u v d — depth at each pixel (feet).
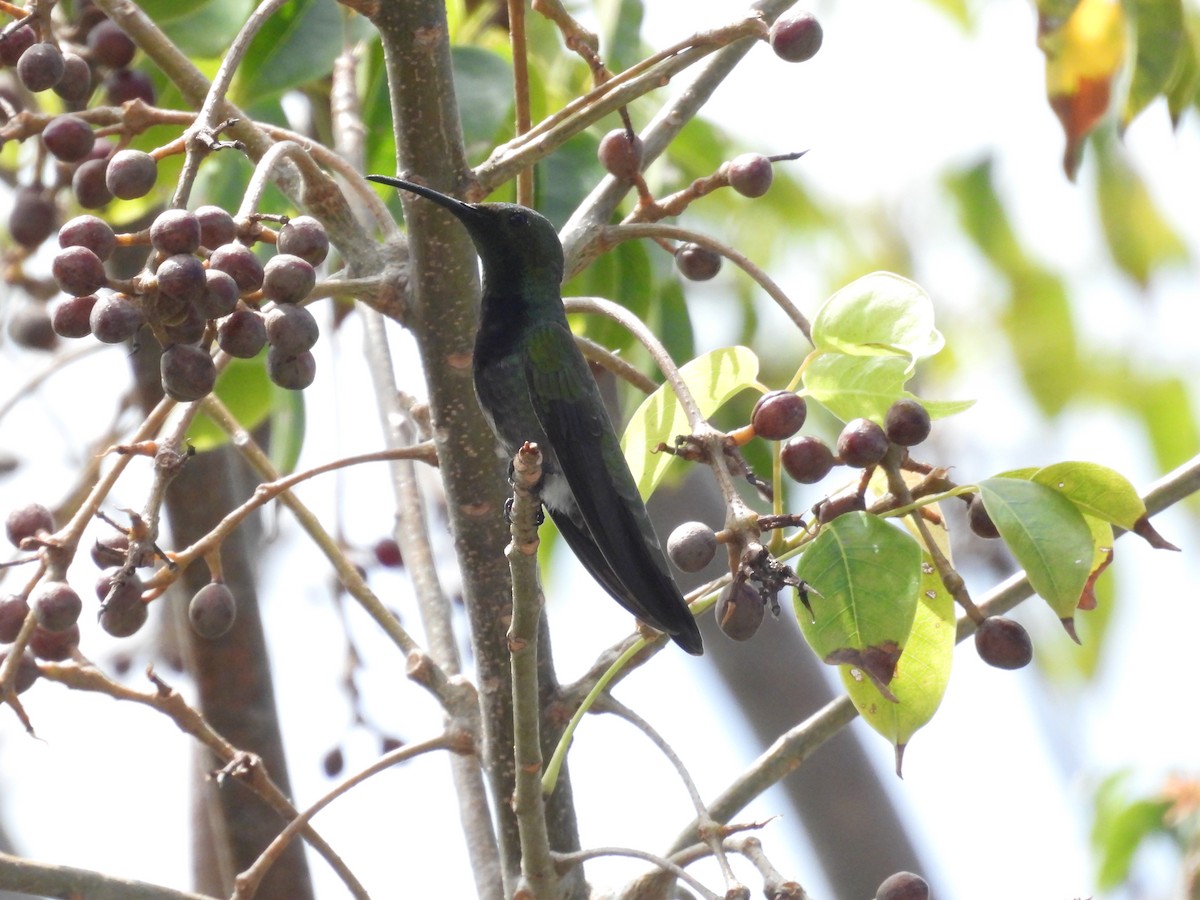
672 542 14.33
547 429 21.30
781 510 15.94
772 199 38.34
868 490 17.81
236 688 24.53
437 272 18.62
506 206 22.94
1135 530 15.99
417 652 19.48
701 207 37.01
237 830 23.70
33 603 15.75
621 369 20.95
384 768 18.22
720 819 18.11
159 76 25.00
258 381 27.27
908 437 15.37
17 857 15.99
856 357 16.49
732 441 15.02
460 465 18.89
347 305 29.04
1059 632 40.55
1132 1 25.34
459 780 21.58
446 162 18.53
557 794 18.48
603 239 19.71
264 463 19.86
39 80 17.49
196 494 25.49
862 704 16.34
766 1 21.62
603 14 27.76
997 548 34.73
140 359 25.96
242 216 15.30
